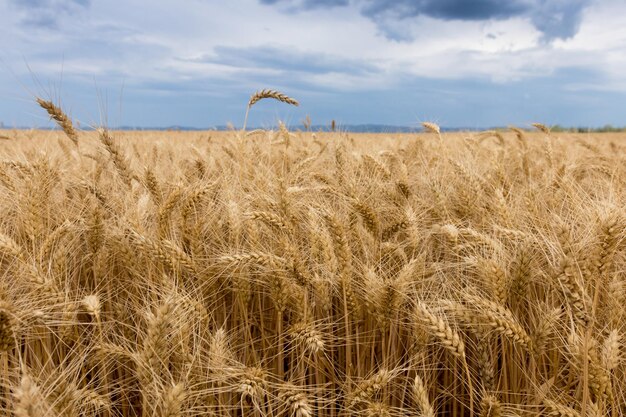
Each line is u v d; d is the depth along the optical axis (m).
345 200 3.89
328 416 3.14
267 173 4.85
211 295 3.44
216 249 3.74
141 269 3.49
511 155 7.11
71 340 2.76
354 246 3.64
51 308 2.56
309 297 3.42
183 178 4.90
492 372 2.71
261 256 2.89
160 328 2.23
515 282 2.82
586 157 7.38
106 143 4.07
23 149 6.71
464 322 2.84
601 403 2.23
